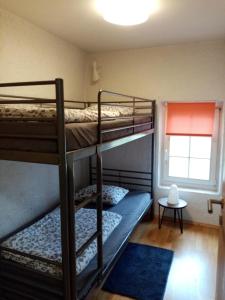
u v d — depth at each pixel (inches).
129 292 86.0
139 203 122.6
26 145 53.9
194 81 125.8
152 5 80.7
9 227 91.9
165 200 133.0
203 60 123.0
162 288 87.9
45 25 100.0
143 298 83.5
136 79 136.1
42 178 109.0
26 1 78.5
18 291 66.4
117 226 98.6
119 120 82.8
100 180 67.1
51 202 116.1
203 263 102.4
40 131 52.3
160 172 144.3
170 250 111.3
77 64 133.6
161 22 96.2
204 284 90.4
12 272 69.5
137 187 146.0
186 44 124.6
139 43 124.6
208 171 135.9
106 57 140.3
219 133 130.1
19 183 96.0
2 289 68.8
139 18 80.0
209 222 133.3
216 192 133.1
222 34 111.0
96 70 141.0
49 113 51.3
